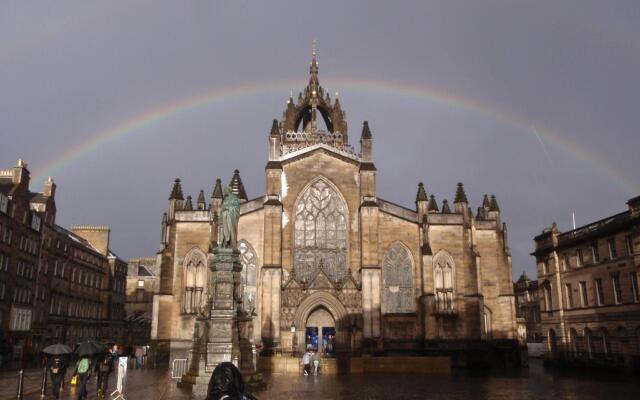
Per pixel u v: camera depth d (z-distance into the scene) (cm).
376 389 3872
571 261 7225
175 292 6594
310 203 6950
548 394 3684
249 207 6775
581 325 6912
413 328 6631
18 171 8650
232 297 3531
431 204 7812
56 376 3128
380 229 6881
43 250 9794
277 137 6988
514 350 6919
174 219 6775
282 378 4825
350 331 6356
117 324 14275
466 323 6644
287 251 6756
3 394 3366
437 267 6850
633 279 5953
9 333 8162
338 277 6769
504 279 7200
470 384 4338
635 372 5819
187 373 3647
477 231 7375
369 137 7038
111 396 3145
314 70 8456
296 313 6366
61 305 10694
